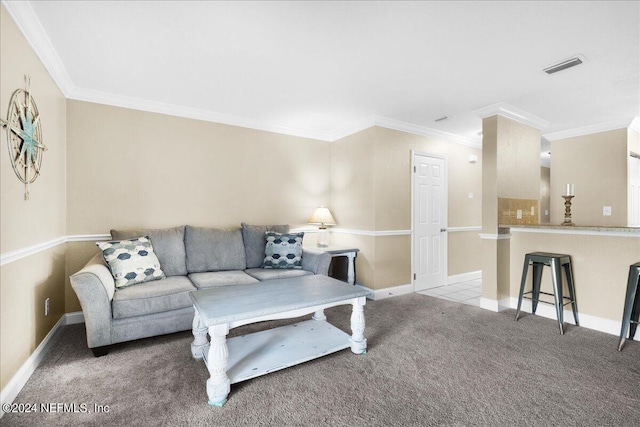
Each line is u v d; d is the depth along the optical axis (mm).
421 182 4301
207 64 2473
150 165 3293
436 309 3373
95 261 2576
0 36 1601
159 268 2832
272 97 3172
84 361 2145
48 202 2391
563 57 2354
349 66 2516
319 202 4461
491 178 3402
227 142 3752
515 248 3418
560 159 4438
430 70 2574
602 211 4035
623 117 3758
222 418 1562
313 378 1934
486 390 1809
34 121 2059
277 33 2051
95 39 2104
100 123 3049
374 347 2383
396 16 1874
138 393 1770
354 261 3887
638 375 1974
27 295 1967
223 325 1729
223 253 3326
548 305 3111
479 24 1952
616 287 2693
